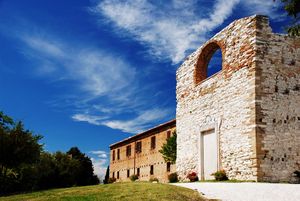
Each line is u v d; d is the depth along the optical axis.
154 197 12.03
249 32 19.33
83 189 14.55
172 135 31.11
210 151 21.83
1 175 22.69
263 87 18.39
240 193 13.20
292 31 15.12
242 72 19.41
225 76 20.92
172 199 11.90
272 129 18.06
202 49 23.92
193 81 24.64
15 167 23.11
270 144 17.86
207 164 22.02
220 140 20.70
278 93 18.59
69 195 13.11
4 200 13.42
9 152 22.42
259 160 17.50
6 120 23.31
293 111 18.67
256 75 18.38
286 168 17.88
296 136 18.42
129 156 43.38
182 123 25.55
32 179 24.97
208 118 22.20
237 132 19.22
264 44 18.89
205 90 22.94
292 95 18.84
